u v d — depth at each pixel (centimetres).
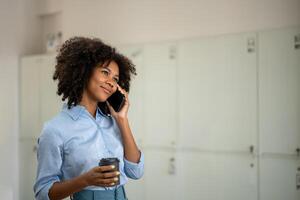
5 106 384
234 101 260
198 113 276
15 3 388
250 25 265
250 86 254
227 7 276
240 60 258
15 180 384
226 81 264
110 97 137
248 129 254
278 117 243
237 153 258
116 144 133
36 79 372
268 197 246
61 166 125
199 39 277
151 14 317
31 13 403
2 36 377
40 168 122
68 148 123
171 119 289
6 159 387
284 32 242
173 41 290
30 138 375
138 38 325
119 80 142
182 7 299
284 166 241
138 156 138
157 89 297
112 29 344
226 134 263
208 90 272
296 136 237
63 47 137
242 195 256
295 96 237
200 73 276
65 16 383
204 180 272
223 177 264
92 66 128
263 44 250
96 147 127
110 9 346
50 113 360
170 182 289
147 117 301
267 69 248
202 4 289
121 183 130
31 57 377
